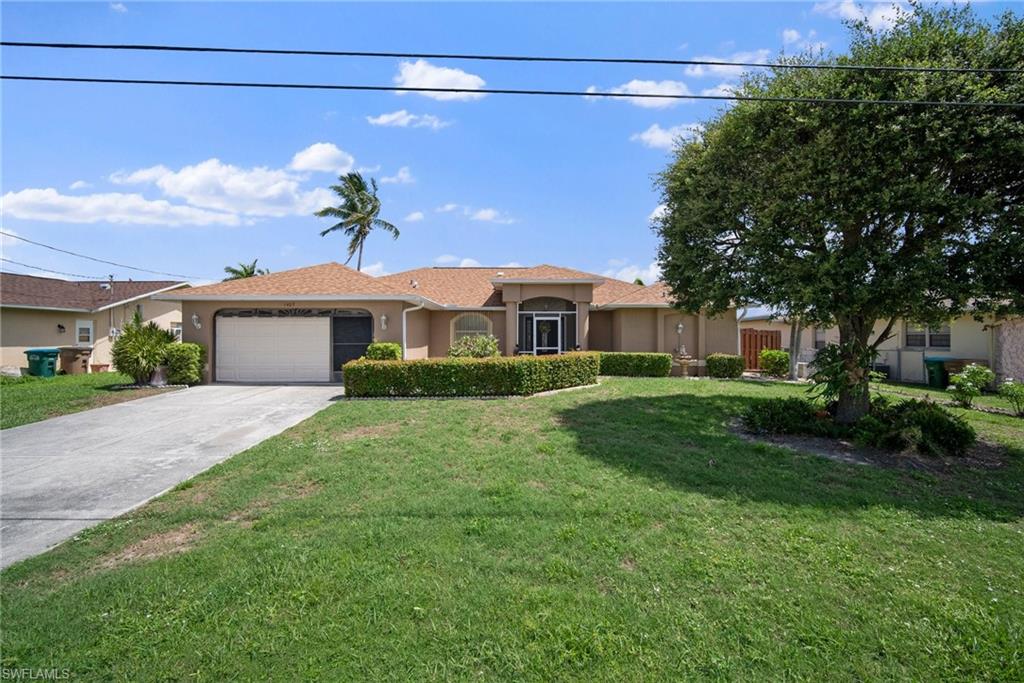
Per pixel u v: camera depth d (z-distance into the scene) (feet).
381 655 9.45
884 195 21.95
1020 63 21.68
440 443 24.58
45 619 10.57
